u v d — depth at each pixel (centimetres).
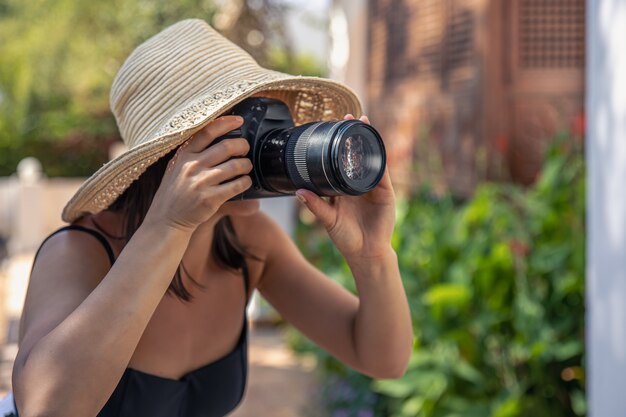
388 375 165
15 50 1086
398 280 158
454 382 309
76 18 955
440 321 315
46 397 120
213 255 167
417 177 521
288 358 510
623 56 197
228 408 171
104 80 1022
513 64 420
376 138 131
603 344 212
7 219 966
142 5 788
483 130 423
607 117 207
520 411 285
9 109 1180
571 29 418
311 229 640
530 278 301
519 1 419
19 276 770
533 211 329
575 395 287
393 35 582
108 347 122
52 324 131
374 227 152
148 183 149
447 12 470
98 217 158
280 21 729
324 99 163
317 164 126
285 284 177
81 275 142
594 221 216
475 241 328
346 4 755
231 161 129
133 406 151
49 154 1194
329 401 405
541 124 421
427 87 507
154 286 125
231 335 170
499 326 307
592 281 218
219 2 765
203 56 145
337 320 171
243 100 138
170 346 158
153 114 144
